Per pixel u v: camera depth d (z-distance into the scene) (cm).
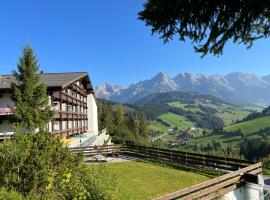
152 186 1878
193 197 1327
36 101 2338
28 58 2348
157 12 500
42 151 922
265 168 2192
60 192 957
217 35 523
